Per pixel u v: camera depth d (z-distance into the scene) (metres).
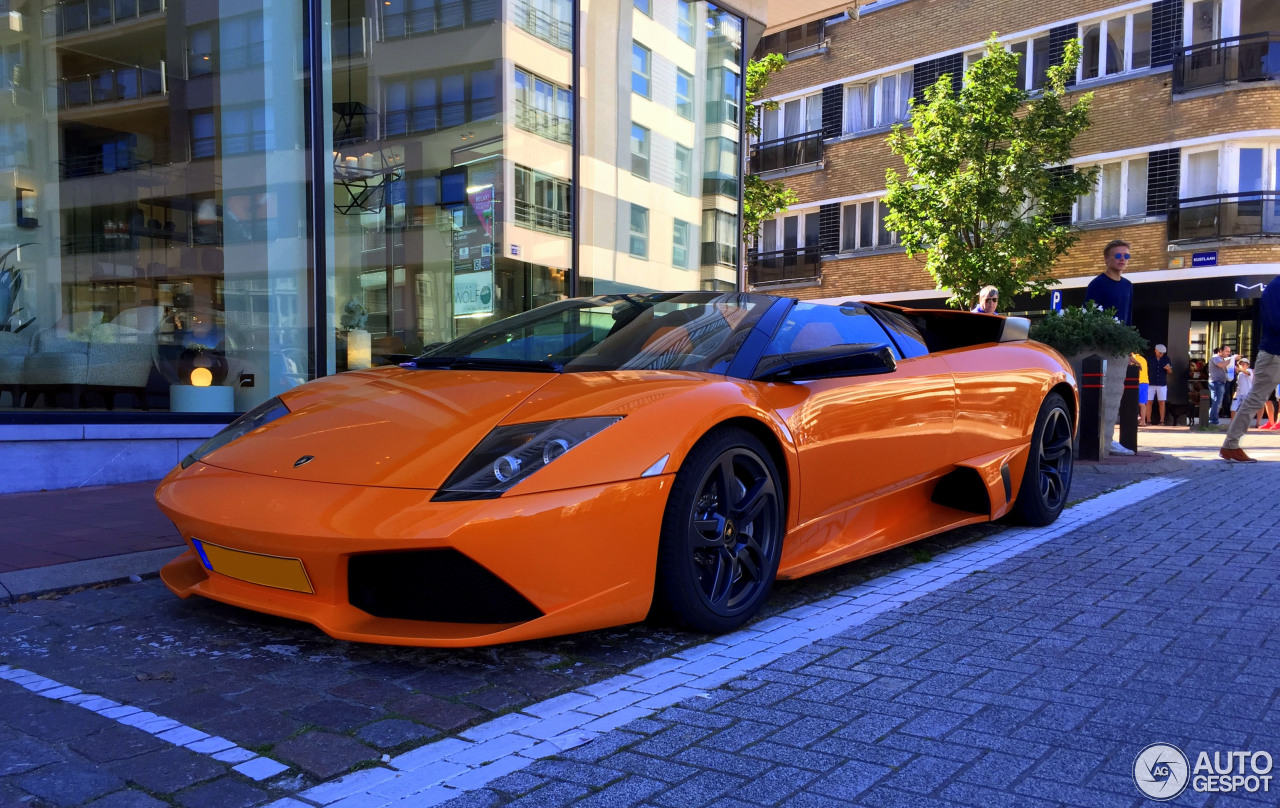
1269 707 2.05
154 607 2.83
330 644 2.49
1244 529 4.22
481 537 2.10
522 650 2.46
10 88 6.11
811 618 2.82
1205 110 17.02
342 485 2.27
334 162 6.75
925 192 17.39
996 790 1.65
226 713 2.00
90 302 6.16
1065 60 16.94
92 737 1.86
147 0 6.68
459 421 2.45
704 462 2.51
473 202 7.89
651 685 2.21
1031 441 4.21
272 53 6.57
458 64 7.78
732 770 1.73
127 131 6.59
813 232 23.56
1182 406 16.28
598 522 2.26
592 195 8.35
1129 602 2.98
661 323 3.17
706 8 9.19
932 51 21.06
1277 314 7.04
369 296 7.11
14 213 5.97
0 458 4.74
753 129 19.38
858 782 1.68
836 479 3.05
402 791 1.64
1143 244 17.83
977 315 4.27
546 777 1.70
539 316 3.44
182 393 5.96
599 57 8.36
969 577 3.35
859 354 2.79
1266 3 16.48
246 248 6.60
